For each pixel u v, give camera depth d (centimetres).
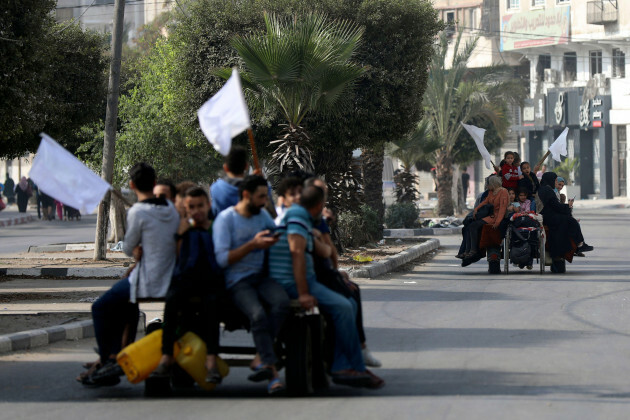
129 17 12150
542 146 9544
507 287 2456
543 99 9269
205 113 1162
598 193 9031
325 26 3153
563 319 1870
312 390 1236
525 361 1433
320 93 2836
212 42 3441
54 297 2262
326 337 1262
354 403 1156
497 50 10025
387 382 1293
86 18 12175
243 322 1219
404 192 5531
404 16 3369
